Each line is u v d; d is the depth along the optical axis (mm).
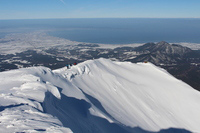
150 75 57688
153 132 33562
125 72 56062
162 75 58531
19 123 10758
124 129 28078
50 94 22234
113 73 52094
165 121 38938
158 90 48688
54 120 12086
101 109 32875
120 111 36344
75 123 20844
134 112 38469
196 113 42969
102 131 24125
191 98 47031
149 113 40094
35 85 22797
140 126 33438
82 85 40531
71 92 31328
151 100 44781
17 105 15273
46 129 10250
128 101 41812
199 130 38656
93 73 47438
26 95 18875
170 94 48094
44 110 16422
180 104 45531
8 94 18156
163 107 43812
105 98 39375
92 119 25859
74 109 25500
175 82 53812
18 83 24344
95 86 42906
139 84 50125
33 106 15898
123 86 46344
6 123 10672
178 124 39250
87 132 21047
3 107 14445
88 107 28672
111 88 44375
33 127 10312
